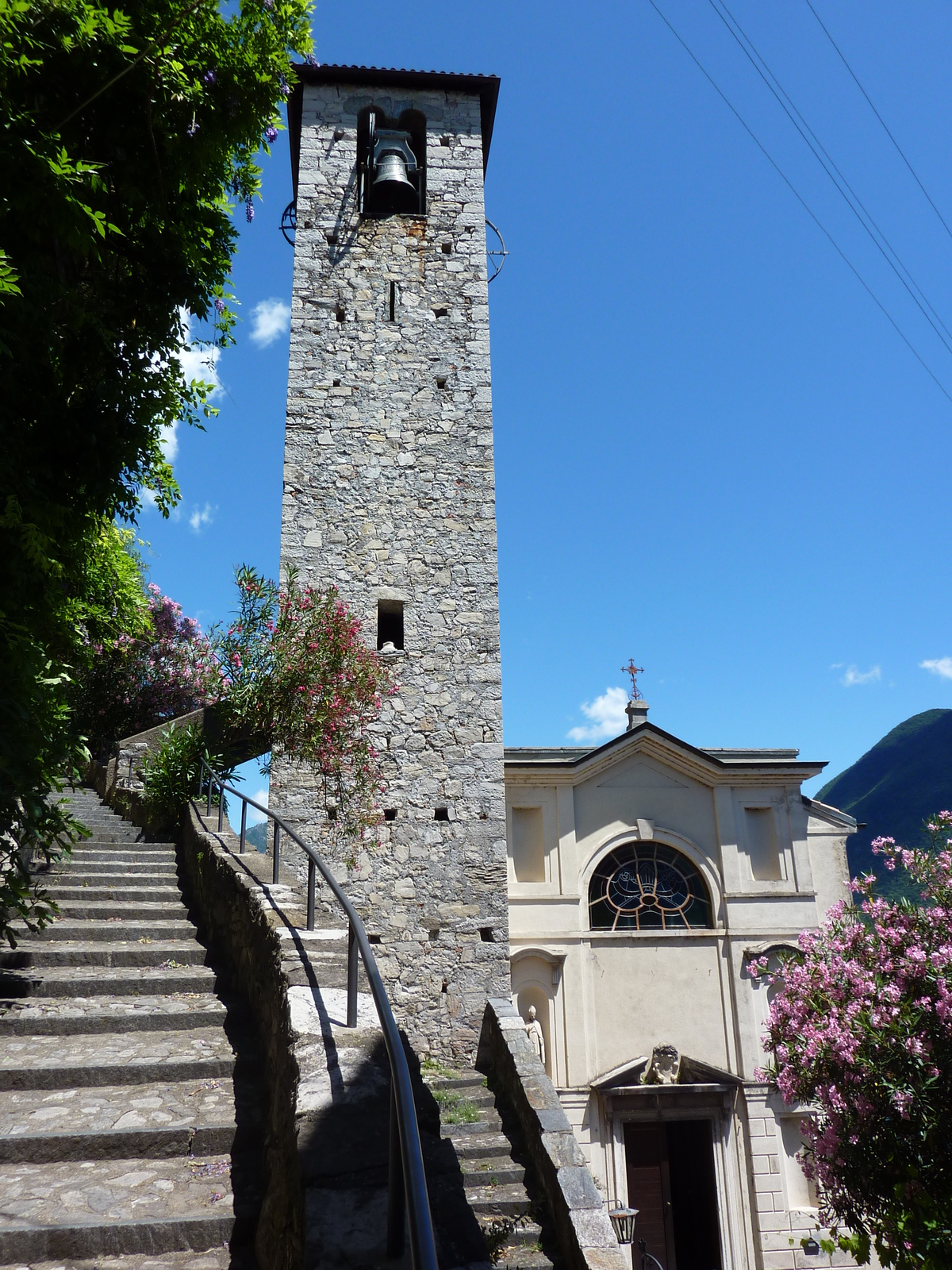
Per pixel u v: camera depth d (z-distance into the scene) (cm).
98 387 578
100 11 508
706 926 1476
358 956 515
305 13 657
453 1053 1103
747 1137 1334
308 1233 314
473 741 1249
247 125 636
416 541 1345
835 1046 955
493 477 1391
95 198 583
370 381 1420
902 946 1014
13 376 531
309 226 1505
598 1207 757
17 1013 565
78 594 653
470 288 1494
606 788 1535
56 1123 455
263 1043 545
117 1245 378
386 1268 301
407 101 1630
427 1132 448
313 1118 378
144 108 584
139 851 940
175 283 643
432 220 1535
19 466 541
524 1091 914
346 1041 446
